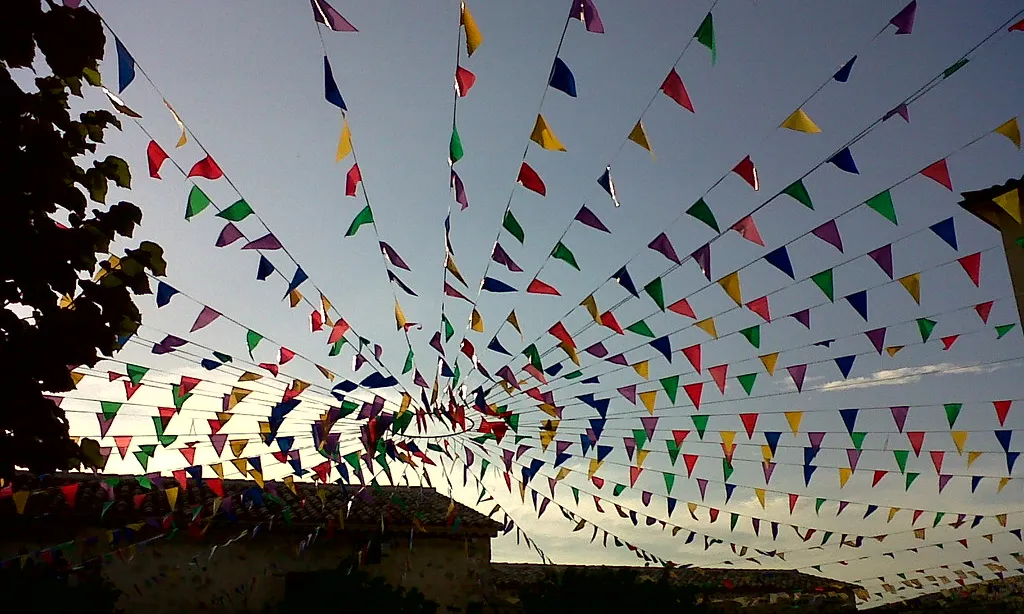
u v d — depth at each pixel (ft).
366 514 36.68
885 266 15.25
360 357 22.77
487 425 25.30
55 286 9.23
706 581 42.45
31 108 9.26
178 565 32.76
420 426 25.03
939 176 12.94
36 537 30.55
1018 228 25.17
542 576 42.80
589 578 31.04
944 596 41.60
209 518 26.63
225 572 33.27
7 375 8.79
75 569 27.20
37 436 9.03
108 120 10.16
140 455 22.59
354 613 30.83
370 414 23.00
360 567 35.40
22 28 9.05
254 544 34.17
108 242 9.64
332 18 10.81
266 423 23.90
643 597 30.19
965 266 16.06
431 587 36.01
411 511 38.09
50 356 9.02
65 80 9.70
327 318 20.20
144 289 10.28
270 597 33.30
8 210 8.80
